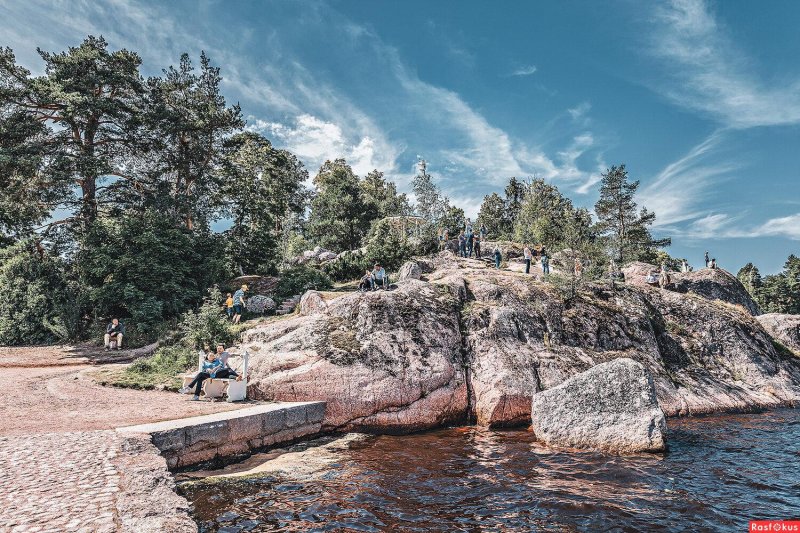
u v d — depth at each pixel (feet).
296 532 22.21
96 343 80.12
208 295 95.55
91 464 22.71
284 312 81.92
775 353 70.59
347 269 108.17
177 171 123.13
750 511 25.07
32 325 85.10
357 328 51.26
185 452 30.22
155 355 61.52
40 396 43.78
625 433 37.22
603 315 63.67
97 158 101.14
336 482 29.22
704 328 70.13
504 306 58.95
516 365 49.80
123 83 108.06
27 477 20.54
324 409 43.24
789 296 257.34
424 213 177.99
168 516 17.67
